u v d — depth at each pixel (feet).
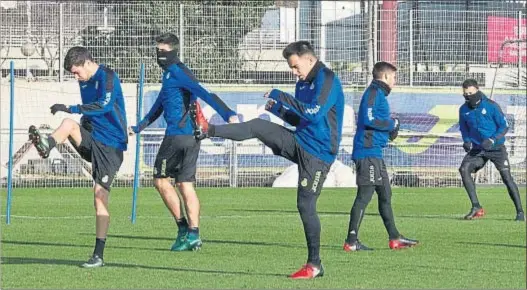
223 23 99.66
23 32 98.73
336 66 102.01
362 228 60.39
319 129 37.37
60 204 77.46
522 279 39.14
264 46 100.94
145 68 98.17
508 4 108.58
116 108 41.55
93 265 41.34
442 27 102.83
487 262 44.29
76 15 98.48
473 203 67.51
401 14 102.63
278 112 37.47
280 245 50.24
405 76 102.42
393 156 102.37
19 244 50.11
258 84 100.53
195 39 98.99
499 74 104.22
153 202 80.12
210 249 48.42
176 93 47.21
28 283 37.01
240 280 37.93
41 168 97.96
